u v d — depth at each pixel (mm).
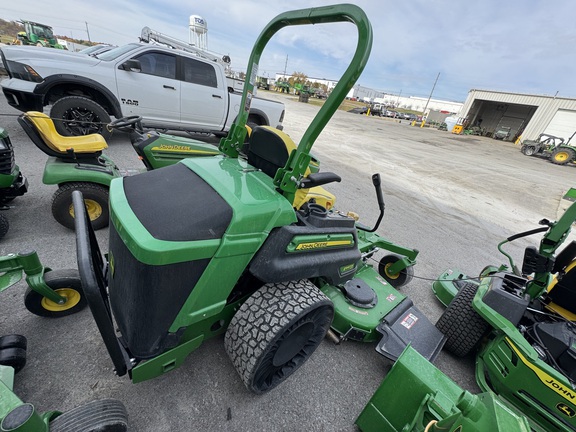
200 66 6230
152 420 1602
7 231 2787
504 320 2068
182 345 1511
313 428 1731
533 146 19469
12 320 2018
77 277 2018
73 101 4969
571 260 2369
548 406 1817
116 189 1561
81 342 1943
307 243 1689
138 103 5672
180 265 1243
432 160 12312
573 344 1943
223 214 1366
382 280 2682
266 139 1877
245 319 1566
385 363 2291
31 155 4746
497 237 5582
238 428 1645
